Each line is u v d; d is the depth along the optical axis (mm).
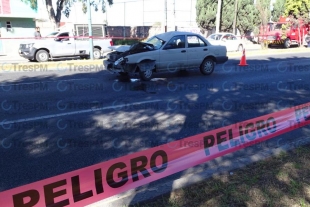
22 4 19484
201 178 3047
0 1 18547
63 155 3814
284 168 3236
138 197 2715
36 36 15977
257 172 3162
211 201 2627
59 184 2510
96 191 2572
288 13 25000
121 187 2721
